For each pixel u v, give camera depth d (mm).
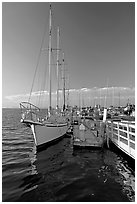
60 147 15109
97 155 12000
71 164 9961
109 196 6043
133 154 9203
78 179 7641
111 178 7773
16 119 62281
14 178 7730
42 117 14852
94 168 9219
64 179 7648
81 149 13500
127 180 7527
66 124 20766
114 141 13320
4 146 15797
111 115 37500
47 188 6680
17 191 6414
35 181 7402
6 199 5777
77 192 6340
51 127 15430
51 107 17031
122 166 9516
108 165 9711
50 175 8148
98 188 6703
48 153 12805
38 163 10188
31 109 13148
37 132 13297
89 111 56156
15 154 12539
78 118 26531
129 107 44688
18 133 26297
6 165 9734
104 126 13797
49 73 17281
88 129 13719
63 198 5867
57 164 9977
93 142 13438
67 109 36375
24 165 9766
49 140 15281
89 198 5844
